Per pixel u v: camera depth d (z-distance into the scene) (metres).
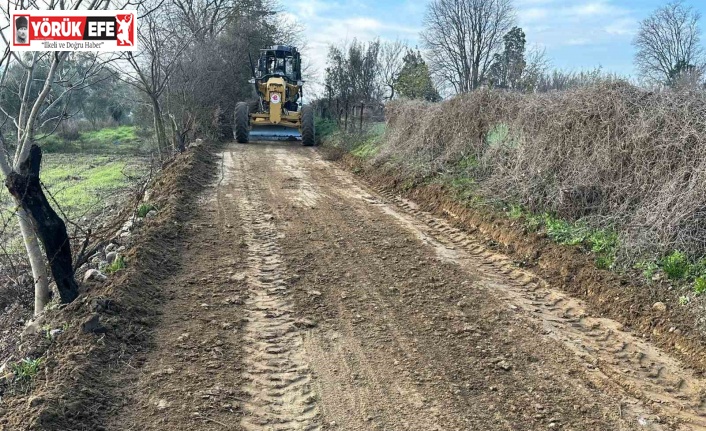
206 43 19.22
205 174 11.94
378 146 14.32
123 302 4.95
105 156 24.16
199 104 17.98
